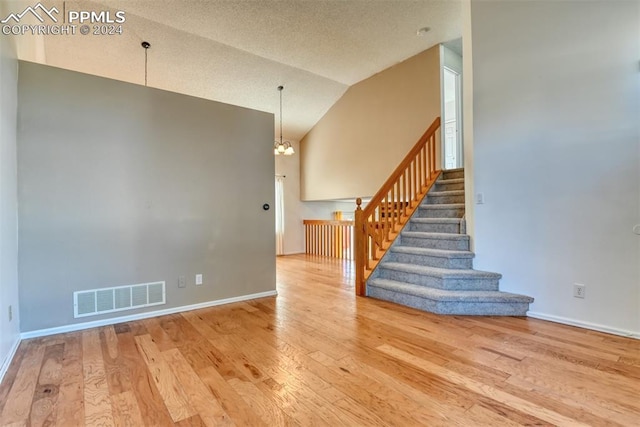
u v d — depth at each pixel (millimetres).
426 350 2387
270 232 4098
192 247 3502
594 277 2732
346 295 4047
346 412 1659
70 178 2844
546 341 2514
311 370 2105
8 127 2346
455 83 5605
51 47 4395
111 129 3043
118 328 2906
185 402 1751
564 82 2857
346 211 9406
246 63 5289
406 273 3775
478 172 3451
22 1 2650
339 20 4273
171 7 3938
